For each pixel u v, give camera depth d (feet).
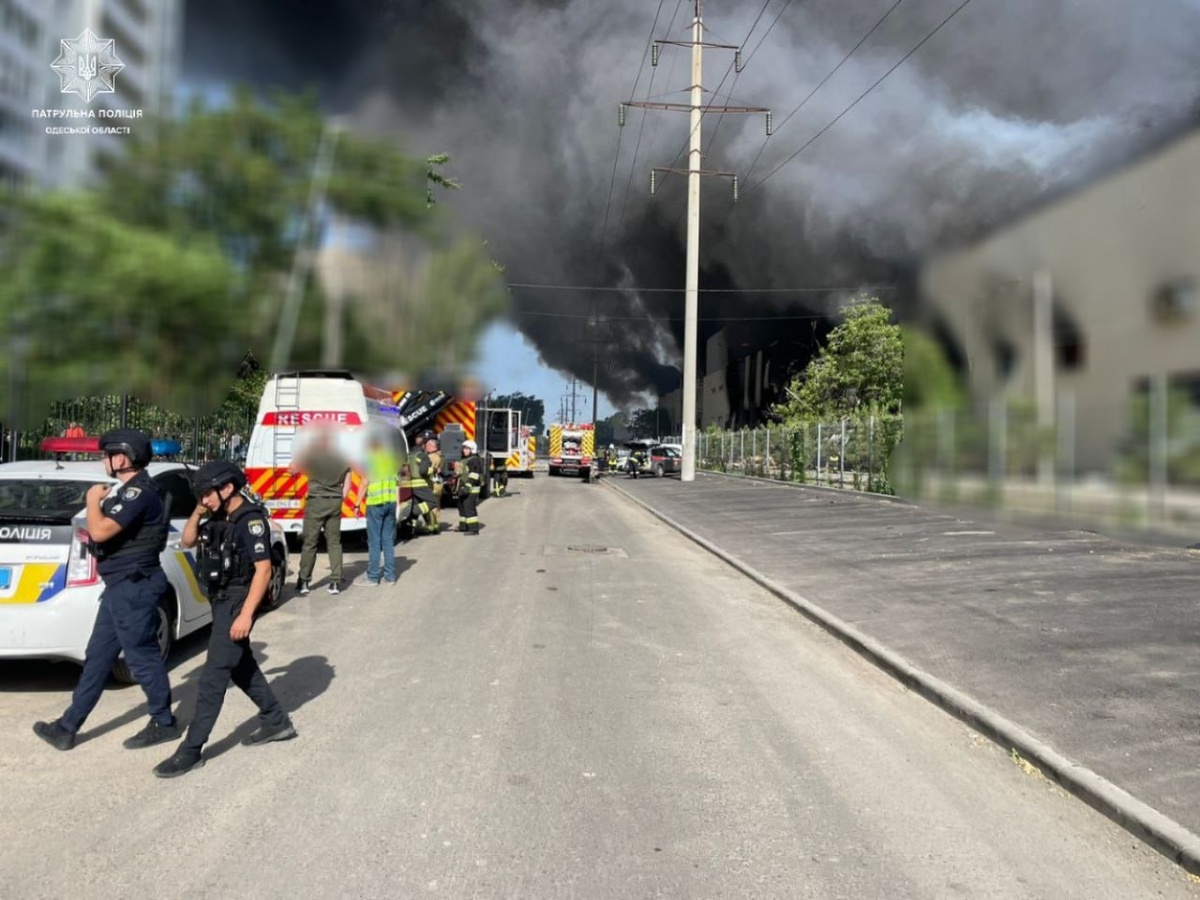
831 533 52.90
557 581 37.76
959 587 33.63
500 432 98.94
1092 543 42.60
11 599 19.44
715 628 29.19
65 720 17.10
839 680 23.26
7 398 38.93
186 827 13.60
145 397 43.39
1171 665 22.38
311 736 17.85
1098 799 14.98
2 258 37.27
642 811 14.53
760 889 12.08
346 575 38.47
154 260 39.22
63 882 11.84
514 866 12.51
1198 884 12.54
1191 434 24.34
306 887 11.77
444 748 17.24
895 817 14.62
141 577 17.21
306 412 43.68
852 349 115.65
